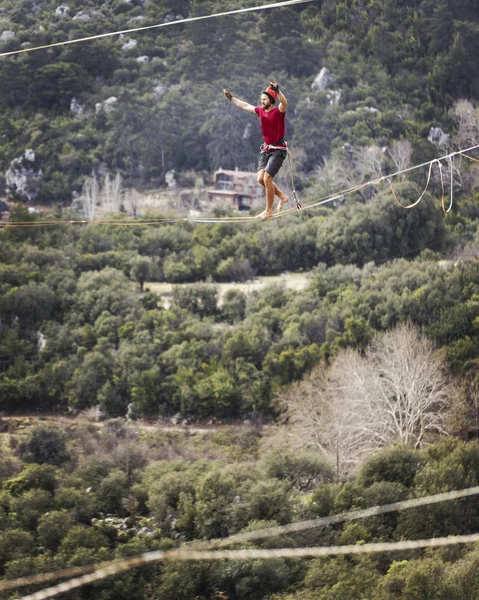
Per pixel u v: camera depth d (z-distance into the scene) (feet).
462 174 626.64
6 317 437.58
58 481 266.36
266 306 424.46
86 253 515.09
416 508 219.00
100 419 370.73
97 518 249.14
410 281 418.10
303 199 600.39
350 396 292.61
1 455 318.24
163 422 361.10
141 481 268.00
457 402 300.20
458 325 366.63
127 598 194.59
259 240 510.58
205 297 444.55
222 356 381.40
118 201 612.29
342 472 273.54
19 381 388.98
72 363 399.85
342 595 183.83
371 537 214.90
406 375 295.69
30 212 570.05
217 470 254.88
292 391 331.77
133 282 474.08
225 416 358.84
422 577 182.29
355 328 369.50
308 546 215.31
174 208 611.47
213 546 208.23
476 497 228.43
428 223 495.00
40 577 86.53
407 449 253.44
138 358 385.91
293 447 297.53
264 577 198.29
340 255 486.79
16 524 229.86
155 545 212.43
